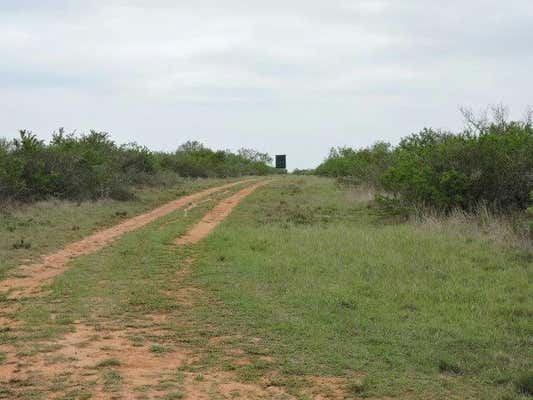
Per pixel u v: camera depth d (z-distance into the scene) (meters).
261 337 7.26
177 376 5.93
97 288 9.81
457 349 6.83
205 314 8.27
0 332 7.45
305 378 5.92
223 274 10.91
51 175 22.83
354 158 39.59
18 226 16.72
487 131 17.75
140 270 11.30
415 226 15.58
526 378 5.65
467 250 11.96
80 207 21.50
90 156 26.28
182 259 12.55
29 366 6.19
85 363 6.30
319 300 8.86
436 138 21.23
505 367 6.25
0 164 20.98
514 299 8.77
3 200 20.25
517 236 12.60
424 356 6.52
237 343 7.03
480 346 6.92
